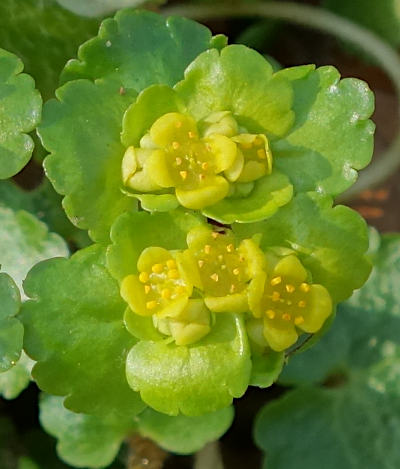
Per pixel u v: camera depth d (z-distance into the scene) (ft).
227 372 0.31
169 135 0.31
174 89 0.32
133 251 0.31
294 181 0.32
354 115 0.32
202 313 0.31
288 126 0.32
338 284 0.32
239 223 0.32
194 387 0.31
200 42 0.33
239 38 0.44
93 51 0.32
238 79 0.32
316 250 0.32
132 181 0.32
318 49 0.44
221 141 0.31
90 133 0.32
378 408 0.38
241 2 0.42
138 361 0.31
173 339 0.31
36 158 0.38
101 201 0.32
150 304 0.31
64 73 0.32
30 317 0.31
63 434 0.37
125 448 0.39
